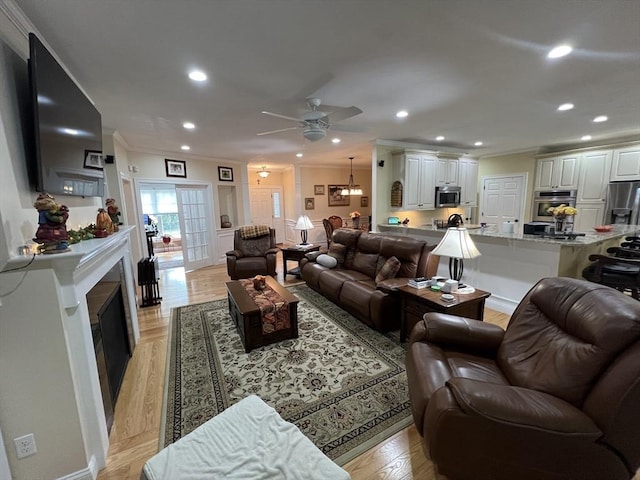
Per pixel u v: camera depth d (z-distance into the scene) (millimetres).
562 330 1530
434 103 3006
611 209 5008
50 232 1311
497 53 1982
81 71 2129
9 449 1296
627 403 1051
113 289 2234
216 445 1202
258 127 3750
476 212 7270
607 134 4695
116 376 2170
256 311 2707
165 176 5520
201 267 6234
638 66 2203
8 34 1375
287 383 2236
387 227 5266
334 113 3271
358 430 1768
